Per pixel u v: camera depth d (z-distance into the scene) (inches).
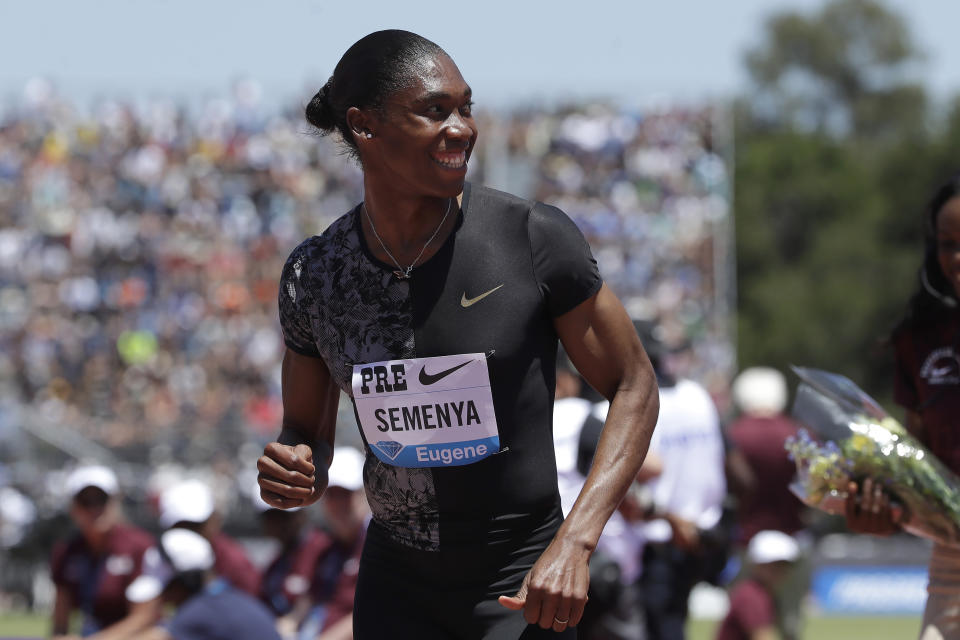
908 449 533.0
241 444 2603.3
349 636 948.6
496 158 3577.8
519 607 399.5
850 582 2348.7
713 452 846.5
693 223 3590.1
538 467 426.6
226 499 2442.2
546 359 426.3
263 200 3602.4
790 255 6323.8
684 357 3277.6
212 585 880.9
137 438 2647.6
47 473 2469.2
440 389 419.2
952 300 536.4
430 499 426.6
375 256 424.8
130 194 3558.1
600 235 3540.8
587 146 3646.7
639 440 417.4
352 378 429.7
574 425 776.9
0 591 2269.9
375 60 411.5
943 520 529.7
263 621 873.5
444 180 407.8
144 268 3422.7
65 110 3673.7
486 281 418.0
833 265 5885.8
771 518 1145.4
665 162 3659.0
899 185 6146.7
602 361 424.2
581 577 393.4
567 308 421.1
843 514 554.9
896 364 564.4
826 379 565.6
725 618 1071.6
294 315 442.0
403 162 408.2
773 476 1146.7
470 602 428.5
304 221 3582.7
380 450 430.6
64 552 1037.2
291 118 3747.5
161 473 2423.7
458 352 417.4
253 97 3767.2
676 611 852.0
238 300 3400.6
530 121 3663.9
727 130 3688.5
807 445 554.3
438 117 407.5
